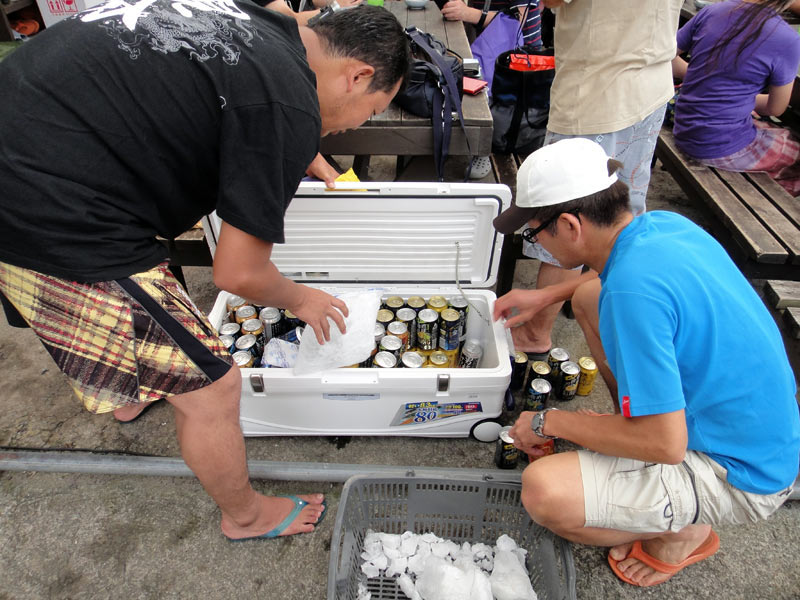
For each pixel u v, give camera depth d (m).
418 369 1.60
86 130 0.91
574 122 1.73
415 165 2.48
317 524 1.58
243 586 1.45
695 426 1.17
